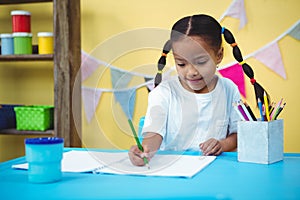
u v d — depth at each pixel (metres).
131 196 0.67
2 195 0.69
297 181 0.77
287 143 2.19
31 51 2.27
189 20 1.26
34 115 2.20
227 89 1.30
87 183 0.77
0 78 2.54
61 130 2.12
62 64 2.12
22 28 2.24
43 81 2.47
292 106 2.17
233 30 2.21
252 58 2.20
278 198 0.66
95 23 2.38
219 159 1.03
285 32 2.16
